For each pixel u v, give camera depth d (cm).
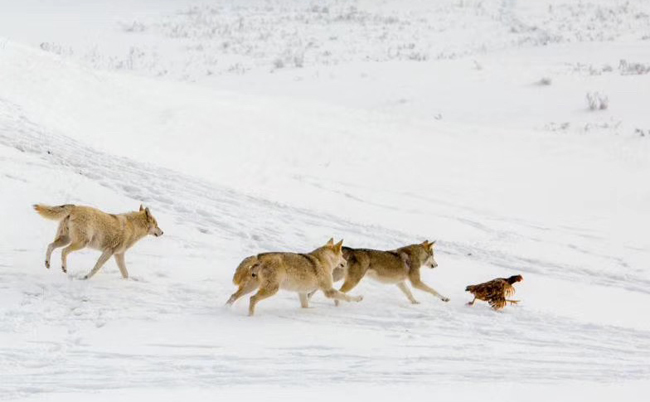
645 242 2814
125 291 1617
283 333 1445
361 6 9781
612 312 1902
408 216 2922
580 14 8400
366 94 5559
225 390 1011
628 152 4047
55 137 2927
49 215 1591
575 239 2802
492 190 3394
